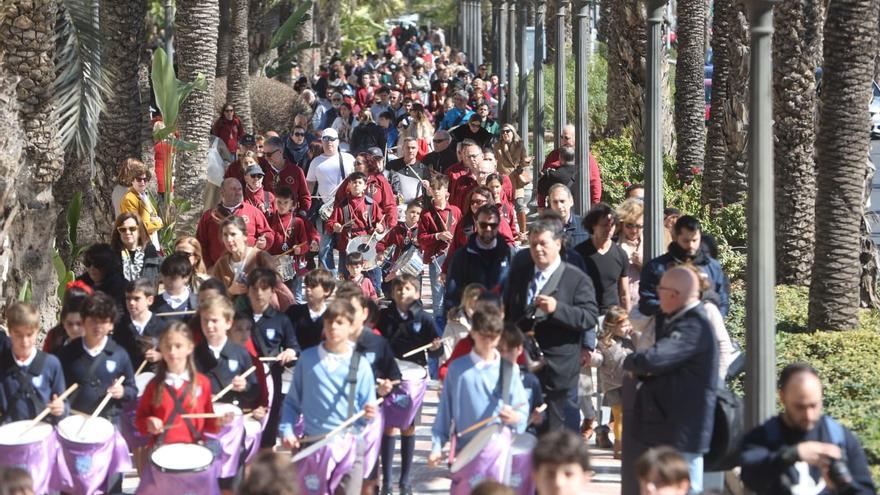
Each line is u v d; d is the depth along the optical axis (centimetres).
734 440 1823
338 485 1956
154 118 5562
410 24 18200
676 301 1820
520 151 4634
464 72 10312
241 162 4025
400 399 2184
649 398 1831
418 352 2380
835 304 3080
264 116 7350
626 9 5412
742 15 4350
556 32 4816
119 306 2391
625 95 5525
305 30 10825
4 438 1894
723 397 1834
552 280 2178
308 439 1961
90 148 3603
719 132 4659
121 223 2745
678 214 2936
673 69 7888
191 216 4831
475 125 5191
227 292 2311
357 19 14950
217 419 1958
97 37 3547
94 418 1998
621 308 2466
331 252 3950
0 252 2917
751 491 1650
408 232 3694
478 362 1898
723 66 4675
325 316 1947
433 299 3491
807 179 3703
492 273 2538
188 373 1955
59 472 1956
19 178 3002
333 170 4144
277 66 9069
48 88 3109
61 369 2030
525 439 1927
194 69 5250
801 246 3706
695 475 1841
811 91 3672
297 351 2275
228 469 1983
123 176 3362
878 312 3347
